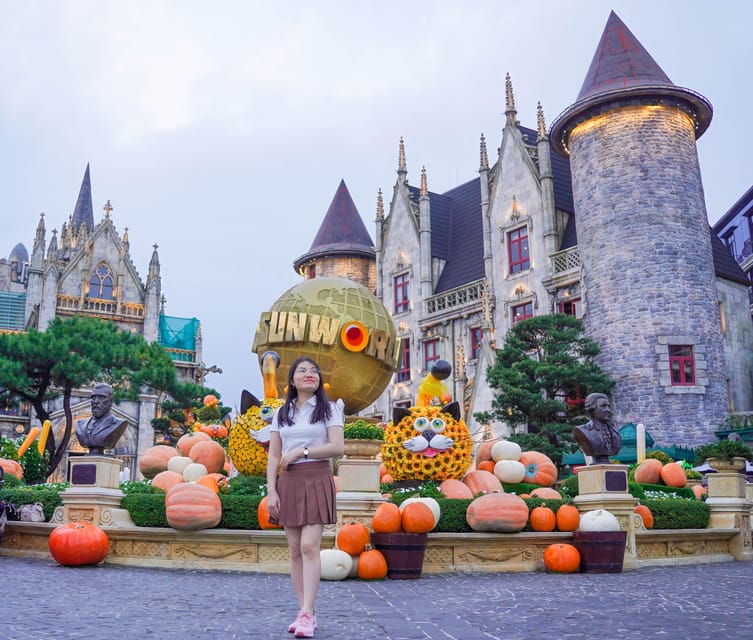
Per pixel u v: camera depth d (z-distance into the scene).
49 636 5.25
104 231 65.12
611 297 33.25
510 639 5.37
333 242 53.72
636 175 33.47
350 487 11.45
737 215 53.25
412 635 5.53
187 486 11.95
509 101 42.94
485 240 42.31
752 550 15.55
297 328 16.19
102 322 37.09
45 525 12.77
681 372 31.77
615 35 36.41
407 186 50.56
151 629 5.65
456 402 14.59
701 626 6.04
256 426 14.85
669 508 14.42
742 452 20.06
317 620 6.33
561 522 12.64
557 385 30.66
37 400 33.88
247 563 11.52
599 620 6.40
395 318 47.97
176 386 38.09
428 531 11.27
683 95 33.50
